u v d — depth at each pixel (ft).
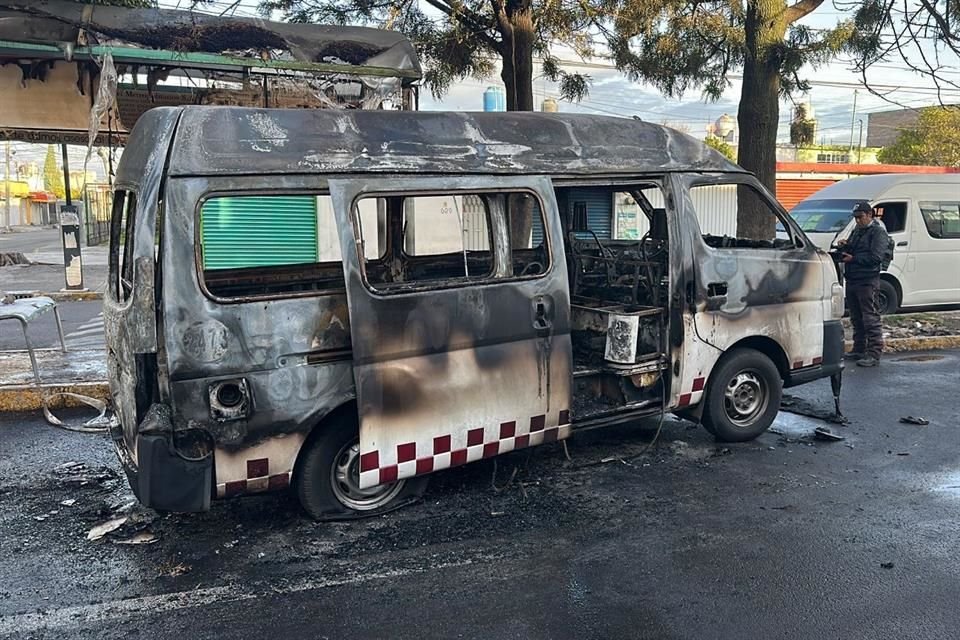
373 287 14.08
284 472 13.99
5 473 18.34
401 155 14.56
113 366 15.11
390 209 19.62
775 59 31.32
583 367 18.37
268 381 13.57
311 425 14.07
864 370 29.43
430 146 14.94
